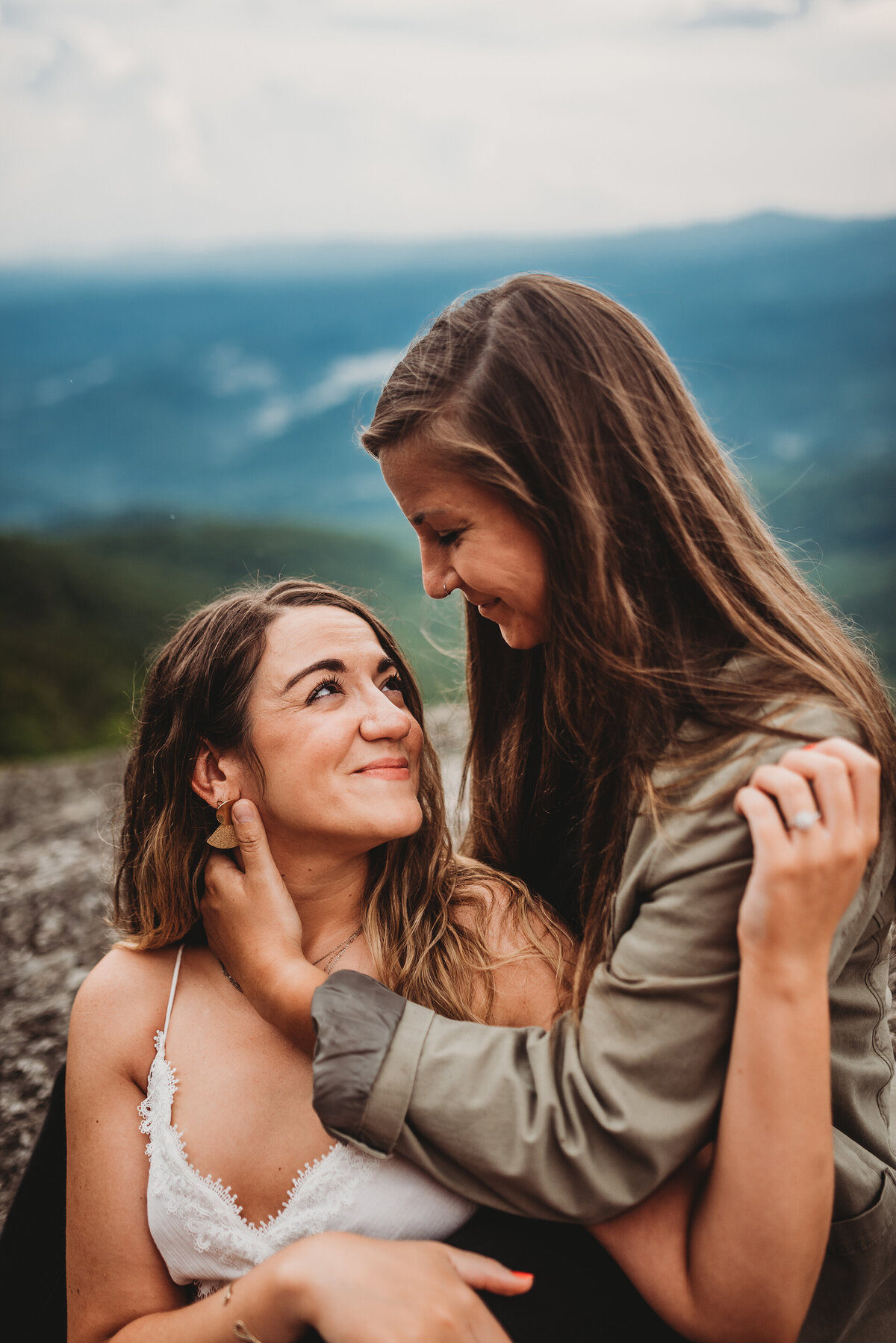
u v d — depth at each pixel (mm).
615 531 1502
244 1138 1605
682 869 1358
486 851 2148
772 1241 1267
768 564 1595
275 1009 1578
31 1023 3422
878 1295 1612
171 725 1780
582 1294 1466
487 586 1607
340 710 1688
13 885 4789
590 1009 1385
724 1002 1315
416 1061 1380
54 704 13914
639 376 1561
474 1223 1545
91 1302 1674
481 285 1712
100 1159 1685
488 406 1525
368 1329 1324
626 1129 1302
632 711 1476
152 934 1789
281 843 1725
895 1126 1974
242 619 1740
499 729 2139
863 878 1402
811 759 1251
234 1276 1580
